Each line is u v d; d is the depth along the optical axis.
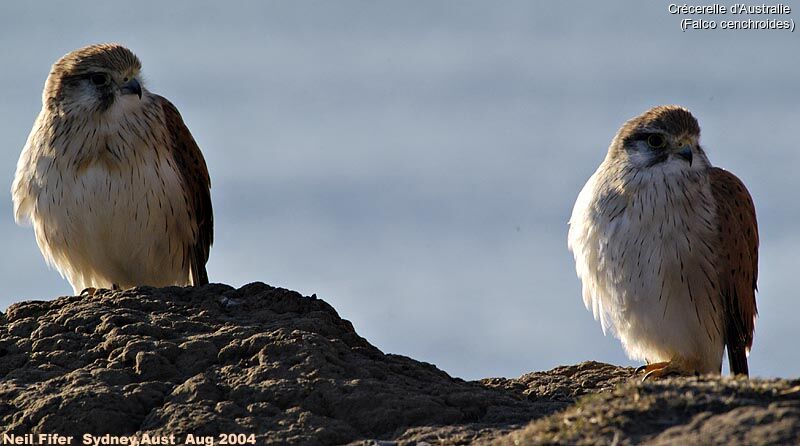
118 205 14.99
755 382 9.57
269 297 13.20
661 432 8.95
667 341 14.60
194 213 16.20
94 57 14.97
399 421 10.79
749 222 15.39
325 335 12.32
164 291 13.47
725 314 15.00
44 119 15.18
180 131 16.14
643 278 14.39
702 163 14.98
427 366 12.53
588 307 15.37
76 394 10.81
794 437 8.37
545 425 9.54
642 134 14.65
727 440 8.48
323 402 10.93
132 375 11.39
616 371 14.41
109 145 14.91
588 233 14.80
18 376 11.48
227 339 11.89
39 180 15.04
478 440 10.15
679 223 14.39
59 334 12.18
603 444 8.86
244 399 10.94
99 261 15.53
